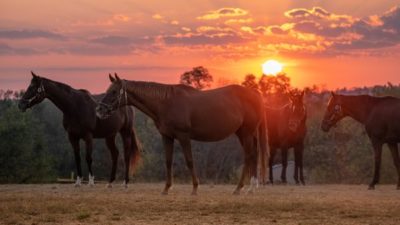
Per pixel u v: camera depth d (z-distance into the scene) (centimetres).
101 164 5431
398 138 2150
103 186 2225
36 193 1830
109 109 1719
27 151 4919
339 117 2261
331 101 2269
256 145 1891
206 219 1296
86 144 2120
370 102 2214
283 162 2561
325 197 1708
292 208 1434
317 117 4228
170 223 1248
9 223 1260
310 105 5169
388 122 2144
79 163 2153
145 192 1872
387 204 1523
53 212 1391
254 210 1409
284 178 2567
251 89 1873
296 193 1856
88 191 1923
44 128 6256
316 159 4006
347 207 1459
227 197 1675
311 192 1906
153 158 4781
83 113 2092
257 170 1892
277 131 2539
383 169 3375
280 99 5356
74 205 1482
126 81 1738
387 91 4262
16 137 4866
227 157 4766
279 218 1312
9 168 4825
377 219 1303
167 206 1466
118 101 1719
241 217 1323
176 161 4712
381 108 2172
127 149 2280
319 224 1241
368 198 1683
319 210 1415
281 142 2545
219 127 1764
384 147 3391
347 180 3719
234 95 1816
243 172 1828
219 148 4766
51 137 6469
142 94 1725
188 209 1423
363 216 1340
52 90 2066
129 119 2275
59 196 1709
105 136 2198
